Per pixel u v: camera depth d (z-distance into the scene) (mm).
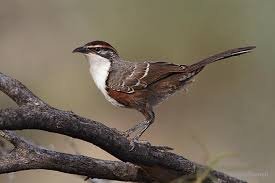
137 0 19156
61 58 18766
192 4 18906
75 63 18469
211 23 18750
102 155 13461
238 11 18656
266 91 17531
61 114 5750
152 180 6477
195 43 18766
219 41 18625
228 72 17797
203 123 16875
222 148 15539
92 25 19234
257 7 18391
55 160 5996
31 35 19109
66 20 19453
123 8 19344
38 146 6254
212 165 5902
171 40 18812
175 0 18953
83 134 5906
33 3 19422
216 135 16266
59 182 13711
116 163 6352
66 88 17906
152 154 6332
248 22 18500
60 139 13719
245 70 17828
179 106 17094
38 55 18797
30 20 19266
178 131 16641
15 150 5883
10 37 18969
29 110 5598
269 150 14828
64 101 17688
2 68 18531
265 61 17844
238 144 15695
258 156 14383
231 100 17453
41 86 18188
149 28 19000
